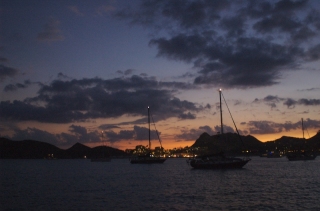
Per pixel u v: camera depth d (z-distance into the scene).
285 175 68.56
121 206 33.59
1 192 46.19
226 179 60.59
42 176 80.81
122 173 87.00
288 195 39.19
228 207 32.06
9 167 150.38
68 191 46.56
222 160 85.75
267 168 94.81
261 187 47.53
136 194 42.19
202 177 66.00
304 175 68.56
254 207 31.89
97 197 40.03
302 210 30.23
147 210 31.25
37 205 35.03
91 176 77.56
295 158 159.50
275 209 30.83
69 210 31.97
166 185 52.72
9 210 32.59
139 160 141.00
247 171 80.56
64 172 99.25
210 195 40.22
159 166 129.62
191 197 38.78
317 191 42.53
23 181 65.25
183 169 100.75
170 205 33.59
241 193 41.53
